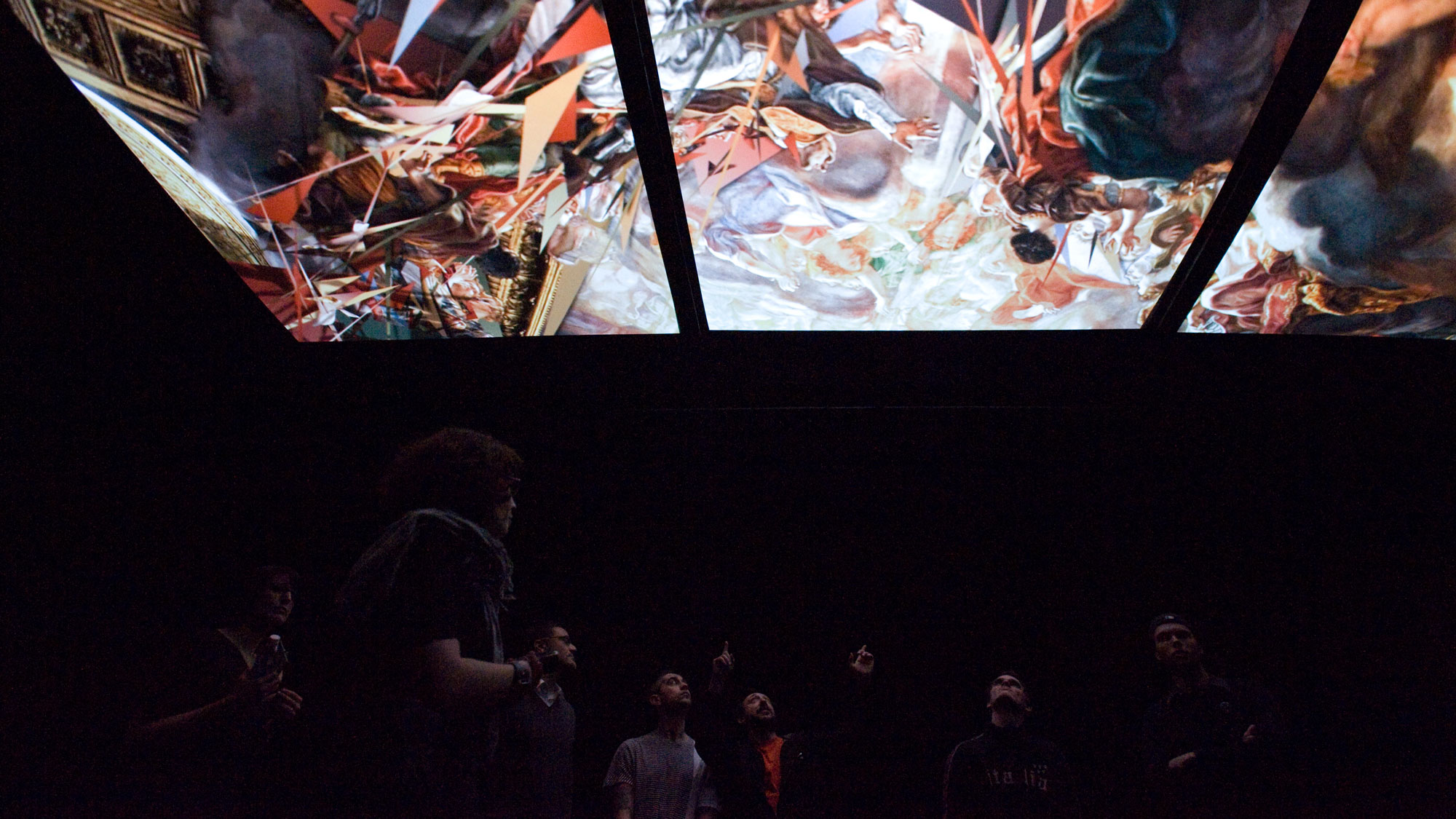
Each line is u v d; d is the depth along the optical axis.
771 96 3.65
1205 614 4.77
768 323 4.57
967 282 4.30
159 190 3.99
